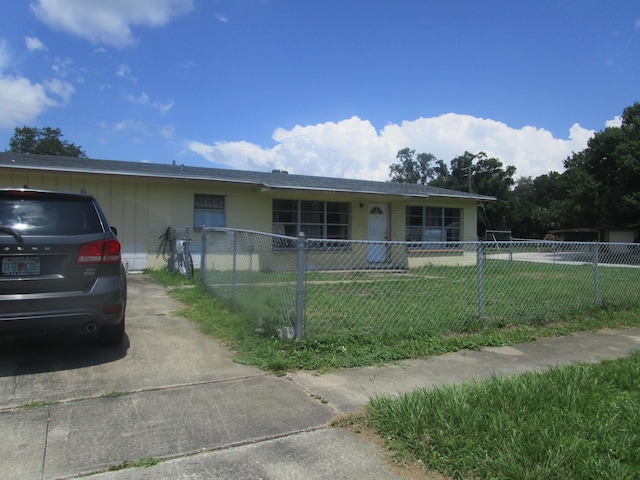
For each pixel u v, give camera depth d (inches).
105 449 108.3
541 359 193.9
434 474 100.5
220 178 501.7
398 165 3105.3
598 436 113.6
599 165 1135.6
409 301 299.7
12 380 153.3
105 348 193.0
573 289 335.3
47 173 438.9
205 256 361.7
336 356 185.6
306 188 538.6
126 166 544.7
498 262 393.1
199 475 98.3
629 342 225.5
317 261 571.5
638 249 346.6
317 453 108.7
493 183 2365.9
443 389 142.9
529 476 94.6
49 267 162.4
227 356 185.6
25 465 100.4
